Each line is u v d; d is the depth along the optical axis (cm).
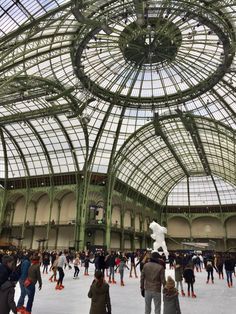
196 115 4775
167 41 3406
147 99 4419
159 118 4856
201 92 4050
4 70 3022
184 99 4238
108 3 2734
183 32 3322
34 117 4556
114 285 1984
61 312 1139
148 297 848
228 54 3244
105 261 2109
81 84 3941
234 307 1341
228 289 1959
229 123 4809
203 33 3184
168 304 750
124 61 3844
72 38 3188
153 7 2800
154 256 900
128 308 1248
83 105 4128
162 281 852
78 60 3472
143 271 880
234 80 3859
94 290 696
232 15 2905
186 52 3672
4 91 3597
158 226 3077
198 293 1755
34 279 1041
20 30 2317
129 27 3025
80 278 2423
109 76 4069
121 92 4372
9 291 634
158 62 3847
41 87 3803
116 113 4834
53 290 1700
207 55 3569
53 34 2848
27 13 2738
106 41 3481
